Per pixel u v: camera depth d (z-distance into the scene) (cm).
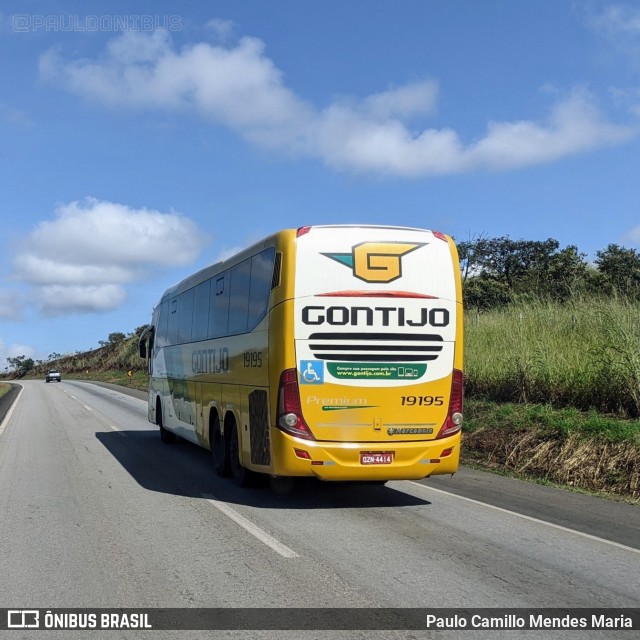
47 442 1620
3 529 778
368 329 880
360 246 889
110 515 849
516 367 1574
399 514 864
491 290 2706
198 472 1184
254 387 945
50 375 6700
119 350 7844
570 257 2872
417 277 899
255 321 947
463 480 1113
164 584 584
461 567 634
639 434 1102
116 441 1653
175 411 1473
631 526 802
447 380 902
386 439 883
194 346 1302
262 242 944
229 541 726
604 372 1326
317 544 714
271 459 886
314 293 873
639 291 1730
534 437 1251
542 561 656
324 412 870
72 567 633
